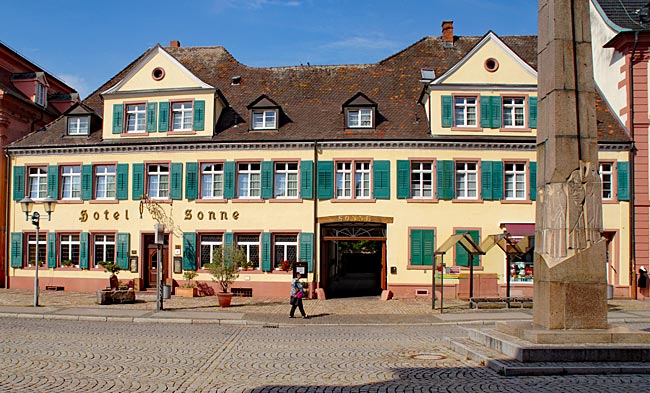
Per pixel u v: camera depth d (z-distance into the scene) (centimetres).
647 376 1073
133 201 3050
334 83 3394
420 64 3444
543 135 1402
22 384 1016
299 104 3241
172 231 3002
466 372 1123
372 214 2900
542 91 1416
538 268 1360
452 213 2892
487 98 2947
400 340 1614
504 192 2916
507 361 1162
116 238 3052
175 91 3066
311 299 2828
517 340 1262
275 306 2538
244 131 3047
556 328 1288
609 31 3081
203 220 2989
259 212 2953
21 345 1452
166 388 1002
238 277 2945
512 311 2342
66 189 3162
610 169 2909
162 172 3070
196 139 3008
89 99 3512
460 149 2912
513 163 2934
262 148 2964
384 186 2903
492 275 2831
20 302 2538
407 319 2152
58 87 4047
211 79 3525
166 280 3033
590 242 1316
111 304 2500
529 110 2947
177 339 1612
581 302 1298
